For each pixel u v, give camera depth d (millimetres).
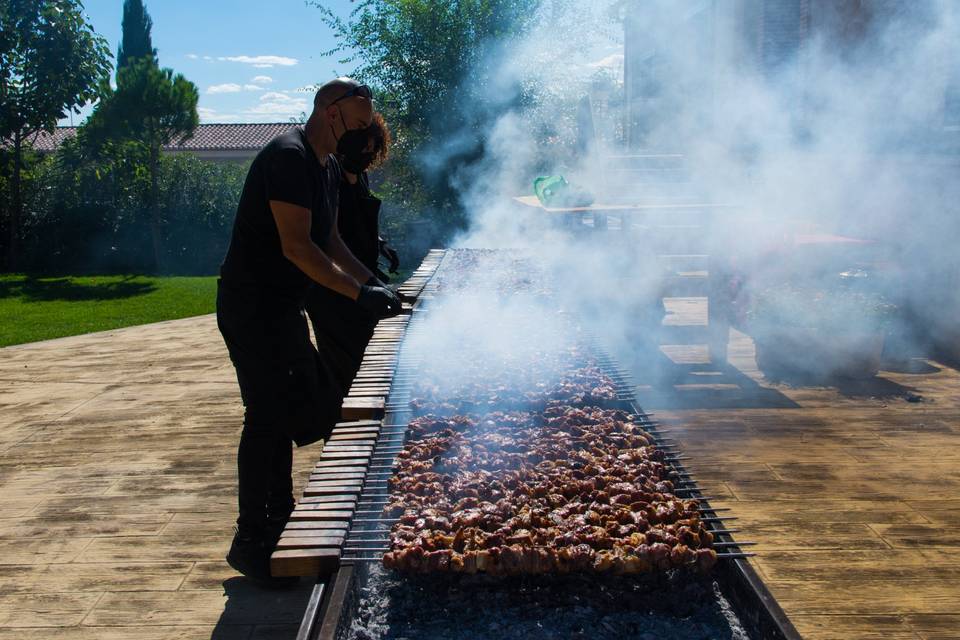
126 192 21594
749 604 1738
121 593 3059
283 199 2795
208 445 4809
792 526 3406
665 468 2357
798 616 2732
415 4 16250
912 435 4500
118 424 5344
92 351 8242
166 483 4195
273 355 2982
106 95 20750
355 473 2295
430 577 1976
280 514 3311
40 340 9773
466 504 2148
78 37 20156
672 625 1832
